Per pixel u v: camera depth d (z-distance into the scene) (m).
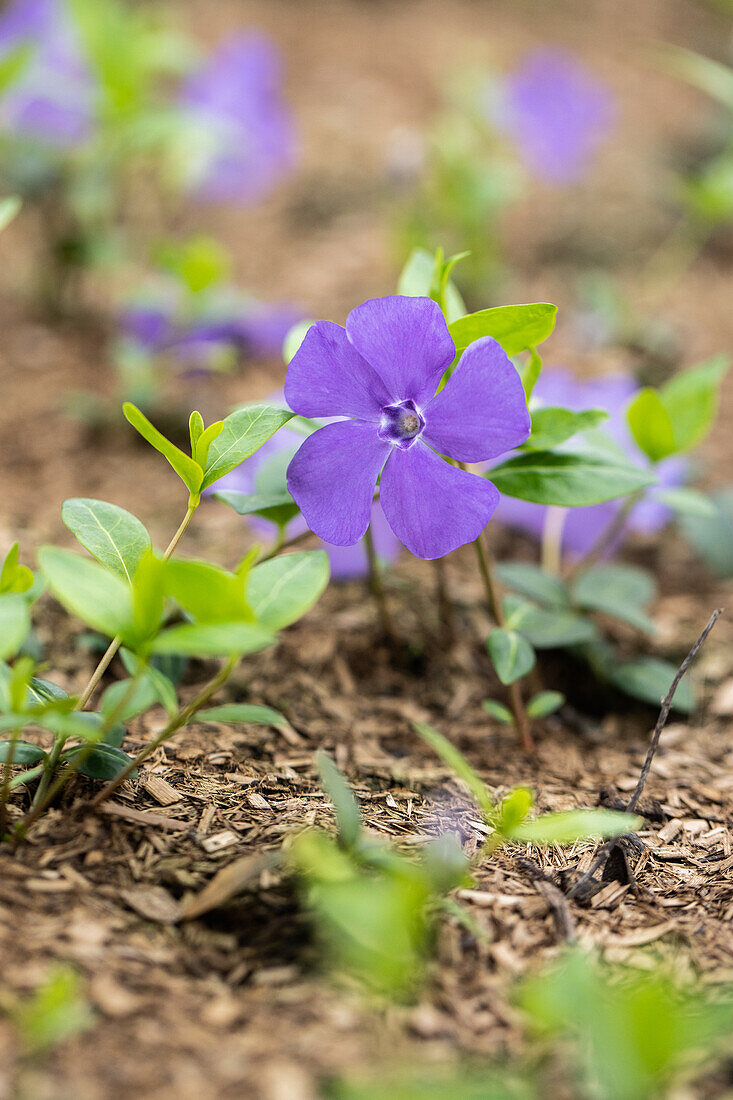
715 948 0.35
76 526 0.36
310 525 0.36
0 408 0.54
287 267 0.71
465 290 0.65
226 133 0.59
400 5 1.11
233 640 0.33
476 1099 0.32
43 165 0.61
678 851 0.38
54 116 0.60
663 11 1.14
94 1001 0.33
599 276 0.73
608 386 0.47
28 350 0.59
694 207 0.64
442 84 0.94
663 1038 0.32
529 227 0.78
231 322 0.55
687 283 0.73
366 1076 0.33
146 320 0.54
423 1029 0.34
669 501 0.42
